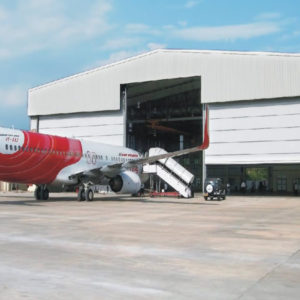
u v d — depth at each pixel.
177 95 49.91
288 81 36.47
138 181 29.34
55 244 9.40
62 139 27.22
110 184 28.61
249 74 37.94
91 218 15.45
